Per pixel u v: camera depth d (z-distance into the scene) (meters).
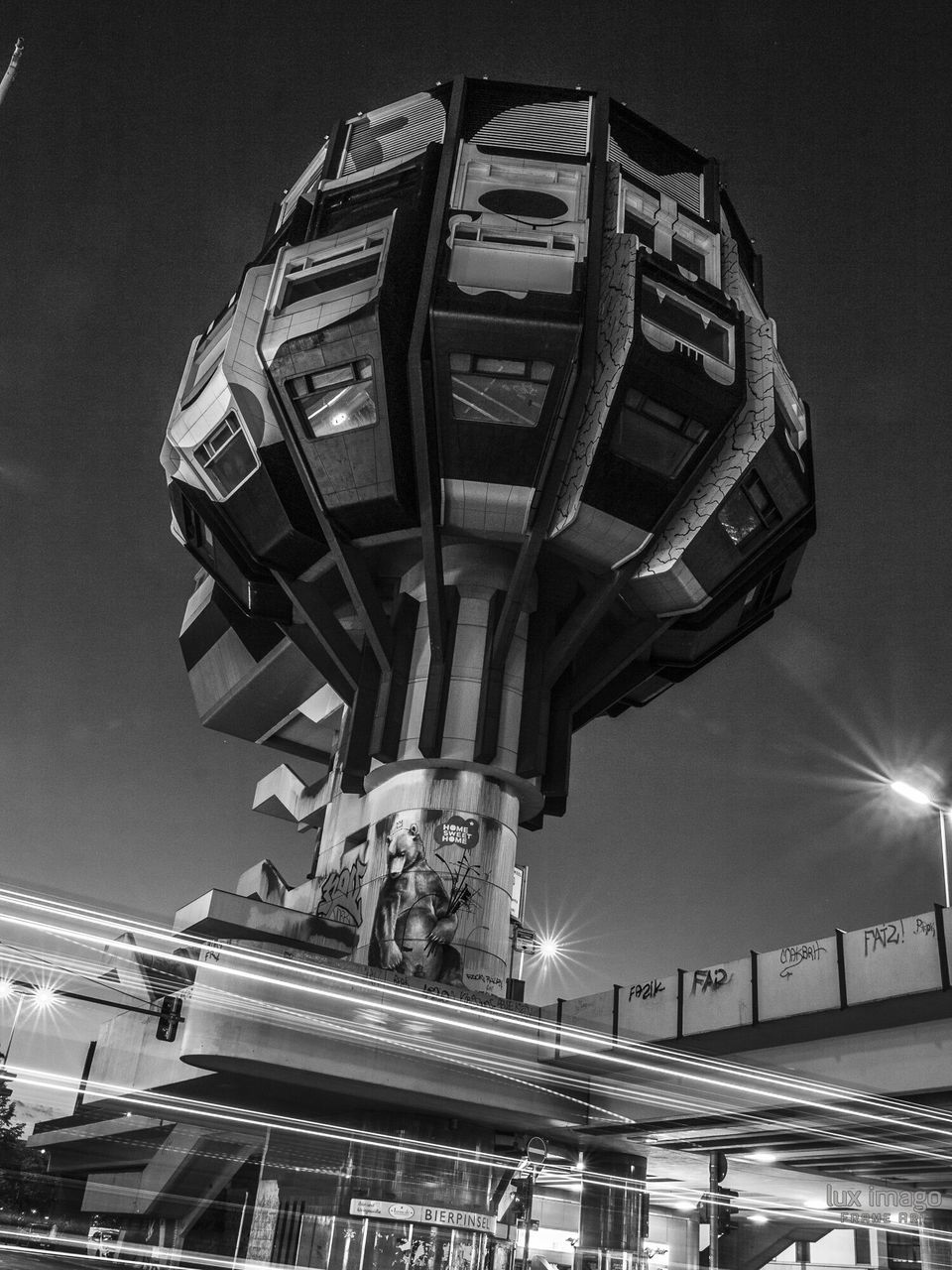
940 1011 25.05
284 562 46.12
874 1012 25.92
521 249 40.19
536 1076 34.09
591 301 39.00
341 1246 31.02
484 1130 34.75
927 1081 25.53
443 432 39.22
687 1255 56.50
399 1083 31.23
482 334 37.50
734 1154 38.75
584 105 47.28
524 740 41.59
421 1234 31.36
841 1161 37.72
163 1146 47.03
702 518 42.16
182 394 46.75
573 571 45.44
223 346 43.53
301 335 39.31
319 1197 32.44
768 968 28.94
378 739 41.12
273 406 41.31
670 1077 32.06
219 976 30.48
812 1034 28.39
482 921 37.66
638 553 42.44
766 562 47.03
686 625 48.34
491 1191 33.03
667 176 47.97
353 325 38.41
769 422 41.53
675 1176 47.81
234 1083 33.50
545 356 37.72
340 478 41.19
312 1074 30.34
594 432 39.62
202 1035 29.61
